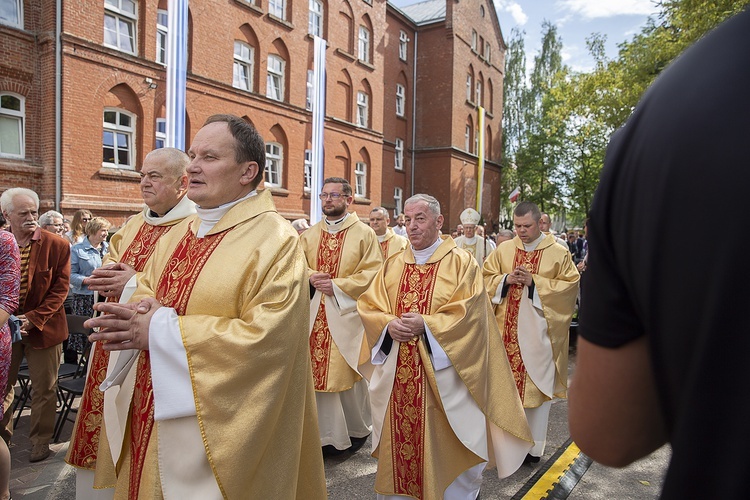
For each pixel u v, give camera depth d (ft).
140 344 6.22
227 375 6.09
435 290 10.99
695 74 2.05
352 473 13.74
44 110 40.32
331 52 67.46
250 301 6.59
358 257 15.87
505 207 130.93
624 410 2.60
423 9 102.06
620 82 59.67
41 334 13.51
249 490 6.53
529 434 10.91
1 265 9.54
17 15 39.52
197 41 49.93
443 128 93.91
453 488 10.68
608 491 12.62
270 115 58.23
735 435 1.88
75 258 20.65
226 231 7.09
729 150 1.82
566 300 15.58
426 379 10.26
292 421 7.04
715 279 1.85
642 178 2.11
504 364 11.18
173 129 34.58
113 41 43.70
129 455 7.06
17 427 16.58
